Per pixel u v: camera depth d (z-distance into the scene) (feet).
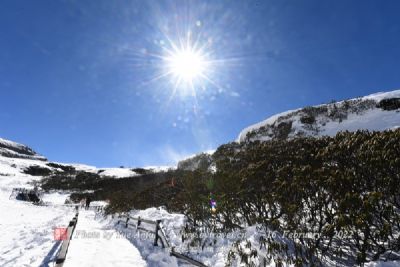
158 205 59.88
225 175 31.04
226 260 22.59
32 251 32.94
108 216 69.10
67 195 170.81
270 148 38.93
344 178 19.56
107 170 246.68
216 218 32.91
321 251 19.76
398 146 20.65
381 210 17.39
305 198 21.79
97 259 27.45
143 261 26.81
